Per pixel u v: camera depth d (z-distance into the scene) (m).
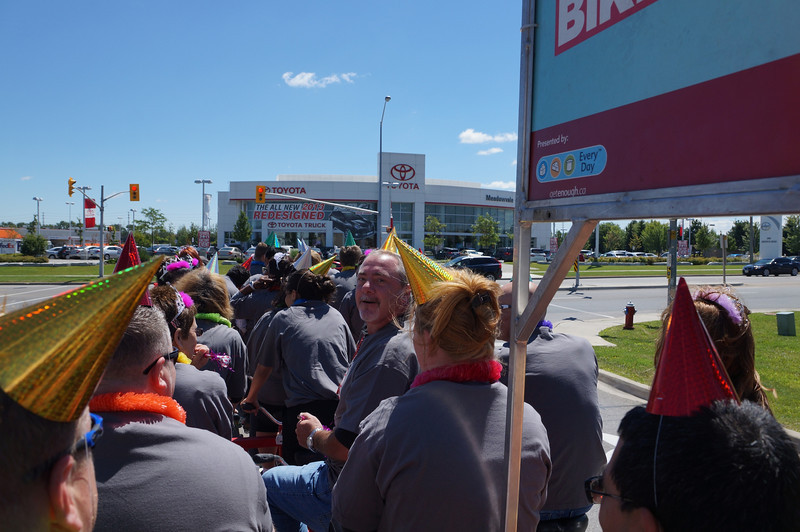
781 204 0.80
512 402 1.42
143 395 1.46
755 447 0.88
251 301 5.38
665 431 0.94
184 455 1.40
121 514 1.28
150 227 63.22
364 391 2.26
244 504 1.43
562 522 2.28
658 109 1.00
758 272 36.38
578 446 2.24
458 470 1.54
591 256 66.94
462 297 1.70
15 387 0.77
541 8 1.33
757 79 0.83
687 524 0.87
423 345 1.77
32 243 53.38
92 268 40.12
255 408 3.57
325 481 2.38
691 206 0.93
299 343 3.28
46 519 0.83
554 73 1.28
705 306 1.94
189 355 2.54
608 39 1.11
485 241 68.62
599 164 1.14
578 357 2.39
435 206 70.19
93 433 0.94
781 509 0.85
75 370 0.81
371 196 66.50
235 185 67.50
